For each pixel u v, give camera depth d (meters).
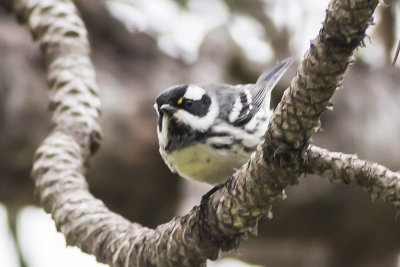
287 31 12.61
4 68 11.62
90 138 8.22
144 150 11.95
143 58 12.67
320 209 13.00
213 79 12.03
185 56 12.91
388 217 13.14
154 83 12.36
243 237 5.79
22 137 11.56
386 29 11.45
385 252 13.76
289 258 14.33
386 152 12.95
